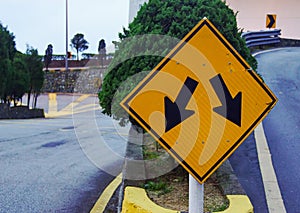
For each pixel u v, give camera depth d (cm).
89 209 396
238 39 356
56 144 768
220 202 300
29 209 394
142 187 329
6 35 1730
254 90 204
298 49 1667
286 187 384
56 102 2244
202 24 206
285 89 833
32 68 1897
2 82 1667
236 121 204
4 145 764
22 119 1530
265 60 1277
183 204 295
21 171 547
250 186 387
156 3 359
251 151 484
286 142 514
